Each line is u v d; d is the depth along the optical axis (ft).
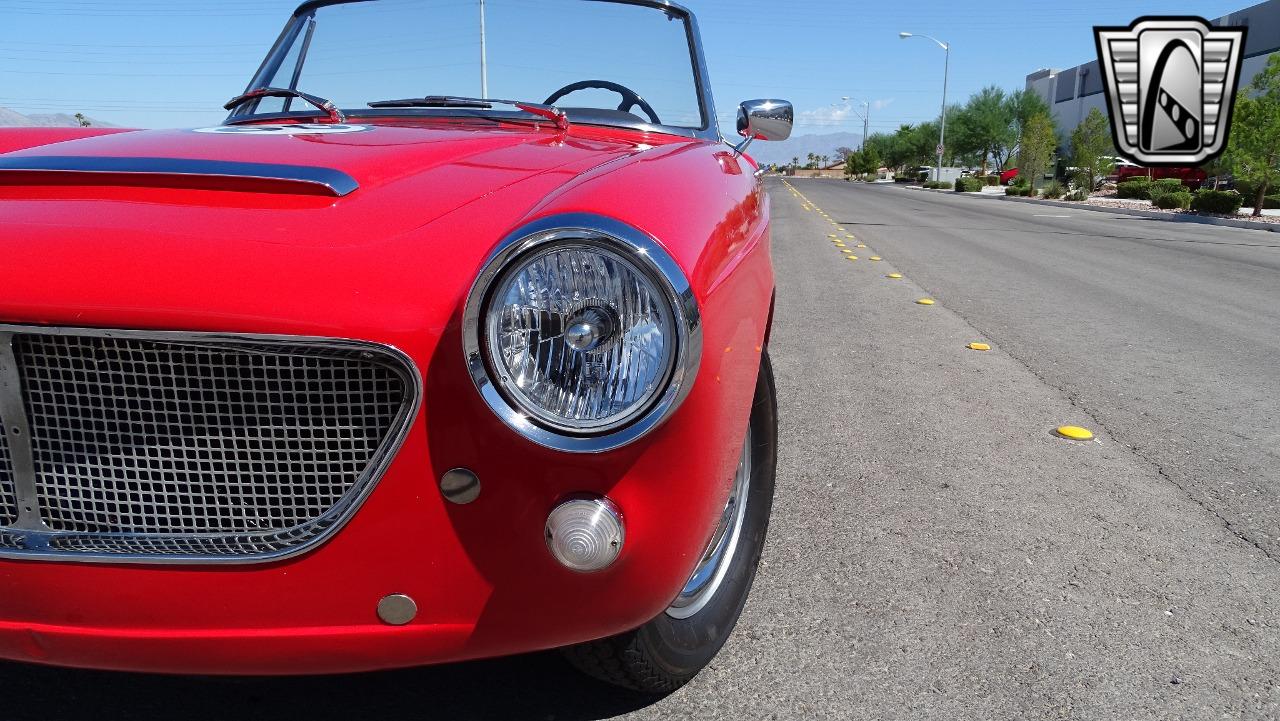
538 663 6.33
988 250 38.27
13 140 6.84
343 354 4.15
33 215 4.55
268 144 5.72
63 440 4.35
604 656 5.41
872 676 6.28
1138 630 7.00
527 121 7.97
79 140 6.01
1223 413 13.03
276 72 9.02
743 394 5.06
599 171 5.24
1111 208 83.92
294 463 4.33
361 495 4.24
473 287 3.97
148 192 4.83
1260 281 29.04
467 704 5.87
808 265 30.25
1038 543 8.52
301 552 4.29
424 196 4.89
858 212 68.33
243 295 4.10
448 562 4.33
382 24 8.93
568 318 4.08
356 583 4.35
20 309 4.12
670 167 5.71
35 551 4.34
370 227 4.50
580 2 8.90
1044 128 122.93
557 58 8.75
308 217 4.57
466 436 4.17
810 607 7.21
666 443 4.25
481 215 4.70
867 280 26.55
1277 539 8.79
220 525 4.40
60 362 4.27
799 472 10.24
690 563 4.67
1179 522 9.11
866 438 11.52
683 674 5.88
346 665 4.51
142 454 4.35
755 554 6.93
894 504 9.37
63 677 6.07
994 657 6.56
